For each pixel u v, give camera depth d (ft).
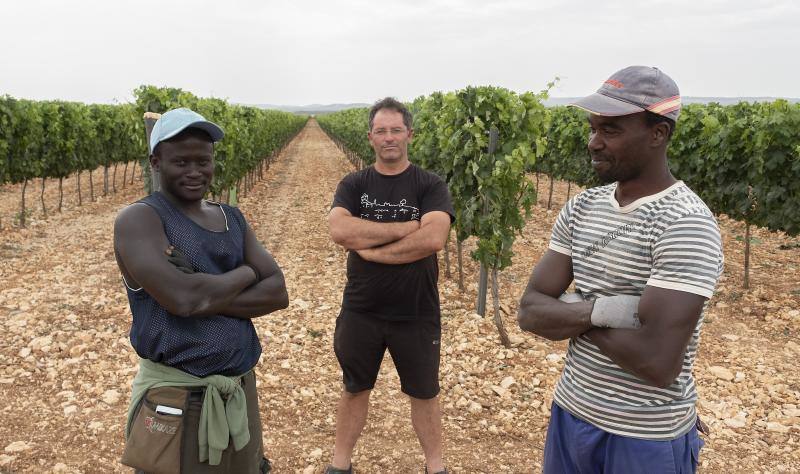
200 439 6.24
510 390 14.99
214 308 6.36
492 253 17.93
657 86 5.17
